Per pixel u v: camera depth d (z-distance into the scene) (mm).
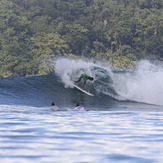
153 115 51250
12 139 29516
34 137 30500
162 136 31672
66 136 31219
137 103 75125
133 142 28828
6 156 23734
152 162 22484
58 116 47812
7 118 44281
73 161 22609
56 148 26250
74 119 44250
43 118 44812
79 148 26359
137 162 22484
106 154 24578
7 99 73562
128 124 39719
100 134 32500
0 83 85250
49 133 32719
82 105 69250
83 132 33562
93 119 44625
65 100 75375
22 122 40375
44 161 22531
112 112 56188
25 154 24328
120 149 26156
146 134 32719
